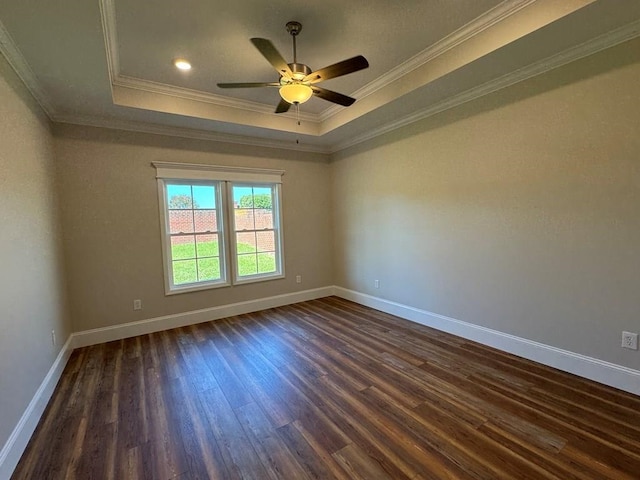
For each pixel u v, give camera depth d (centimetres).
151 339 363
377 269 454
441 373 264
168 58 275
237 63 286
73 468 172
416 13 225
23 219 221
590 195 237
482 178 310
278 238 492
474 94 307
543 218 265
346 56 283
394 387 245
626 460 165
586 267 243
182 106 348
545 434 187
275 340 350
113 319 366
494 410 211
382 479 159
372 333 363
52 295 279
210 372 279
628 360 225
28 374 206
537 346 276
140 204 379
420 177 376
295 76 230
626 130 217
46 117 307
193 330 391
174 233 409
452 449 177
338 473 163
